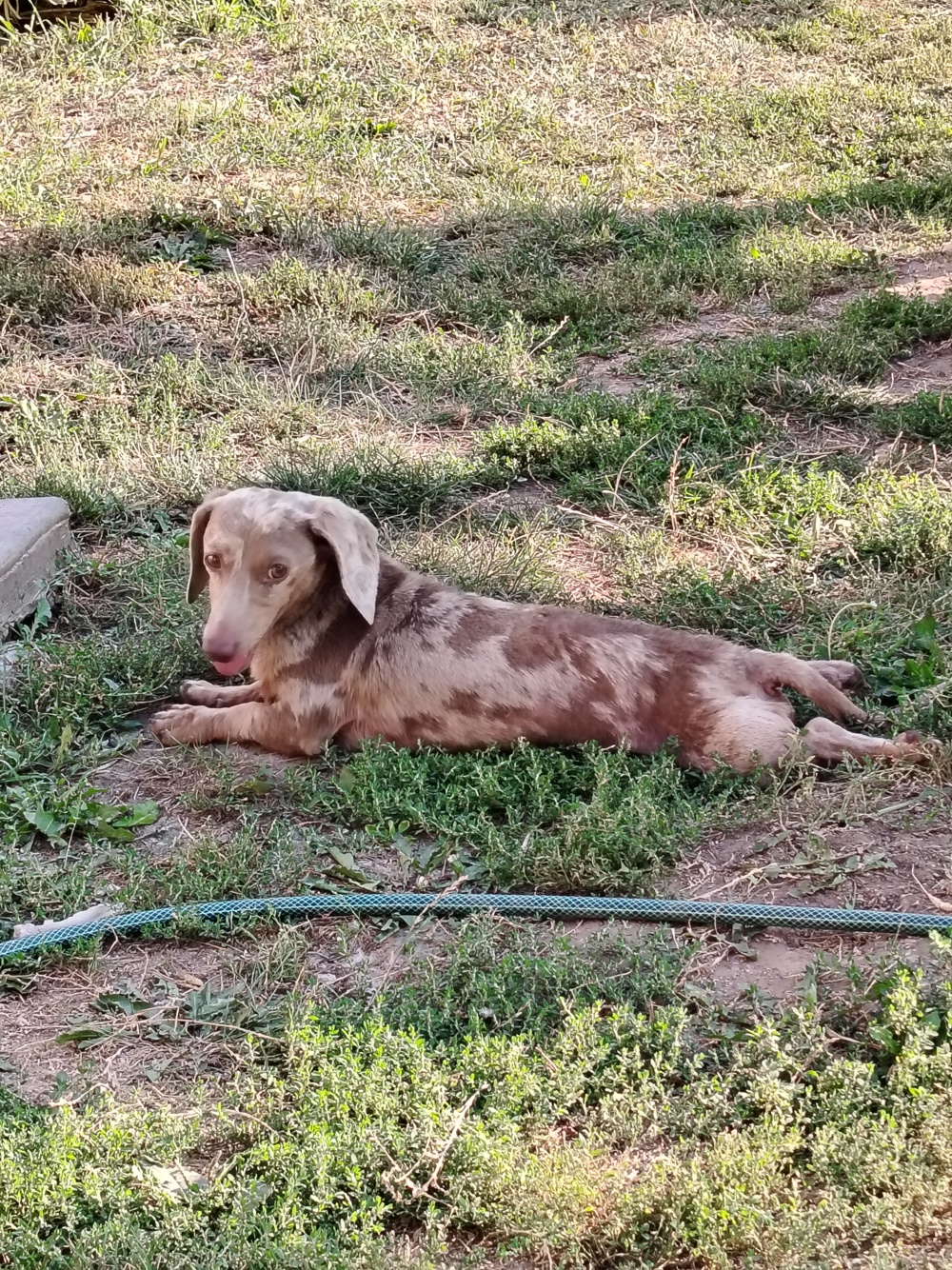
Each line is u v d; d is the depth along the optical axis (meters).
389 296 9.00
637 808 4.44
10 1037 3.80
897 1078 3.32
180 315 8.80
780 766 4.70
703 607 5.74
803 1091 3.37
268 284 9.00
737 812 4.56
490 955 3.91
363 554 4.79
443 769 4.83
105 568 6.30
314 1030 3.59
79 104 11.80
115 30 12.78
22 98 11.79
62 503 6.36
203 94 11.98
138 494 6.93
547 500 6.95
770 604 5.79
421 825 4.62
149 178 10.57
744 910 4.06
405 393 8.09
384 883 4.37
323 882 4.39
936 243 9.81
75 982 4.01
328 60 12.52
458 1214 3.12
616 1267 3.03
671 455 7.11
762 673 4.86
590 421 7.32
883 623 5.64
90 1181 3.16
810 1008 3.56
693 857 4.44
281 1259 2.94
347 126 11.54
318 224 9.94
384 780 4.75
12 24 13.01
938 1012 3.54
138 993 3.95
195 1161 3.33
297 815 4.78
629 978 3.81
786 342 8.14
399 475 6.88
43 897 4.33
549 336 8.48
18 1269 3.00
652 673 4.80
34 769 5.07
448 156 11.32
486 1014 3.70
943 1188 3.03
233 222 10.01
